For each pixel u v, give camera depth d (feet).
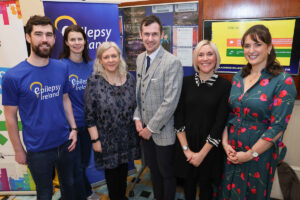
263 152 4.27
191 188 5.32
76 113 5.95
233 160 4.47
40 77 4.43
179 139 5.04
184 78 5.21
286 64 6.86
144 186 7.57
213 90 4.68
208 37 7.59
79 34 5.71
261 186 4.38
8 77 4.14
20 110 4.47
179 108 5.07
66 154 5.21
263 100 4.11
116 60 5.08
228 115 4.91
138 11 8.24
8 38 6.03
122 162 5.58
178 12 7.76
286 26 6.60
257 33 4.05
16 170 7.07
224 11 7.18
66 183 5.43
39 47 4.17
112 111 5.25
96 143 5.33
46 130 4.63
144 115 5.40
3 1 5.80
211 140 4.61
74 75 5.91
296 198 6.31
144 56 5.51
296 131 7.28
